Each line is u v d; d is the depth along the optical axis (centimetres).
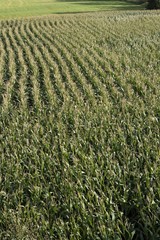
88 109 1451
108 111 1424
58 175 978
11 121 1452
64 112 1480
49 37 3284
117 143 1145
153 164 982
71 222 793
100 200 838
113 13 5431
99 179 932
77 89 1773
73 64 2234
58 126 1314
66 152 1091
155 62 2156
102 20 4278
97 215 799
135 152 1075
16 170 1026
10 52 2734
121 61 2264
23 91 1786
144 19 4094
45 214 848
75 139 1188
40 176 1011
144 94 1652
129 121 1308
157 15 4488
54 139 1240
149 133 1175
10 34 3659
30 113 1562
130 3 8000
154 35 3031
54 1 9012
